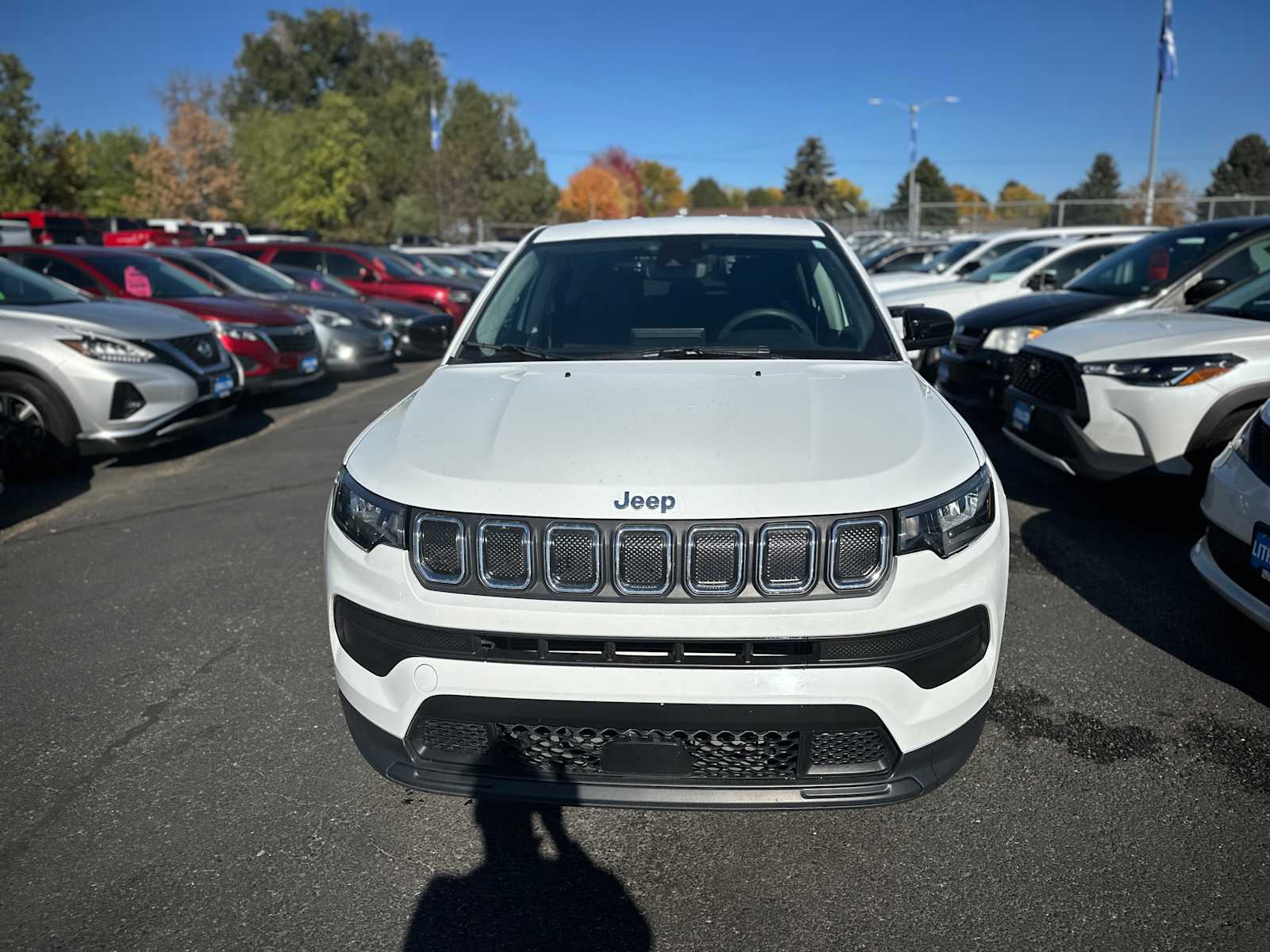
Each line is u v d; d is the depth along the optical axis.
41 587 4.45
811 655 2.12
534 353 3.16
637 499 2.13
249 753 3.00
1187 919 2.21
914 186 36.53
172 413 6.63
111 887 2.39
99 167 59.91
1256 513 3.23
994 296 9.70
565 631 2.12
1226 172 61.06
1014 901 2.28
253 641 3.82
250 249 15.20
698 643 2.11
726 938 2.19
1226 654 3.57
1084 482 5.96
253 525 5.36
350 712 2.41
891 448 2.32
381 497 2.32
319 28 85.19
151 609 4.16
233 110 84.19
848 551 2.12
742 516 2.11
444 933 2.22
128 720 3.21
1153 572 4.41
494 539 2.17
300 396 10.25
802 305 3.30
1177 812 2.61
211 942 2.20
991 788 2.75
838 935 2.19
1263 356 4.43
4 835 2.60
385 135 75.62
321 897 2.35
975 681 2.29
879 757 2.22
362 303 11.88
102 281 9.05
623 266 3.55
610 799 2.20
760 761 2.20
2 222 18.42
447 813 2.69
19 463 6.39
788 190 92.62
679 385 2.73
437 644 2.20
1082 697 3.26
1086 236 13.42
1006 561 2.41
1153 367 4.54
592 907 2.31
